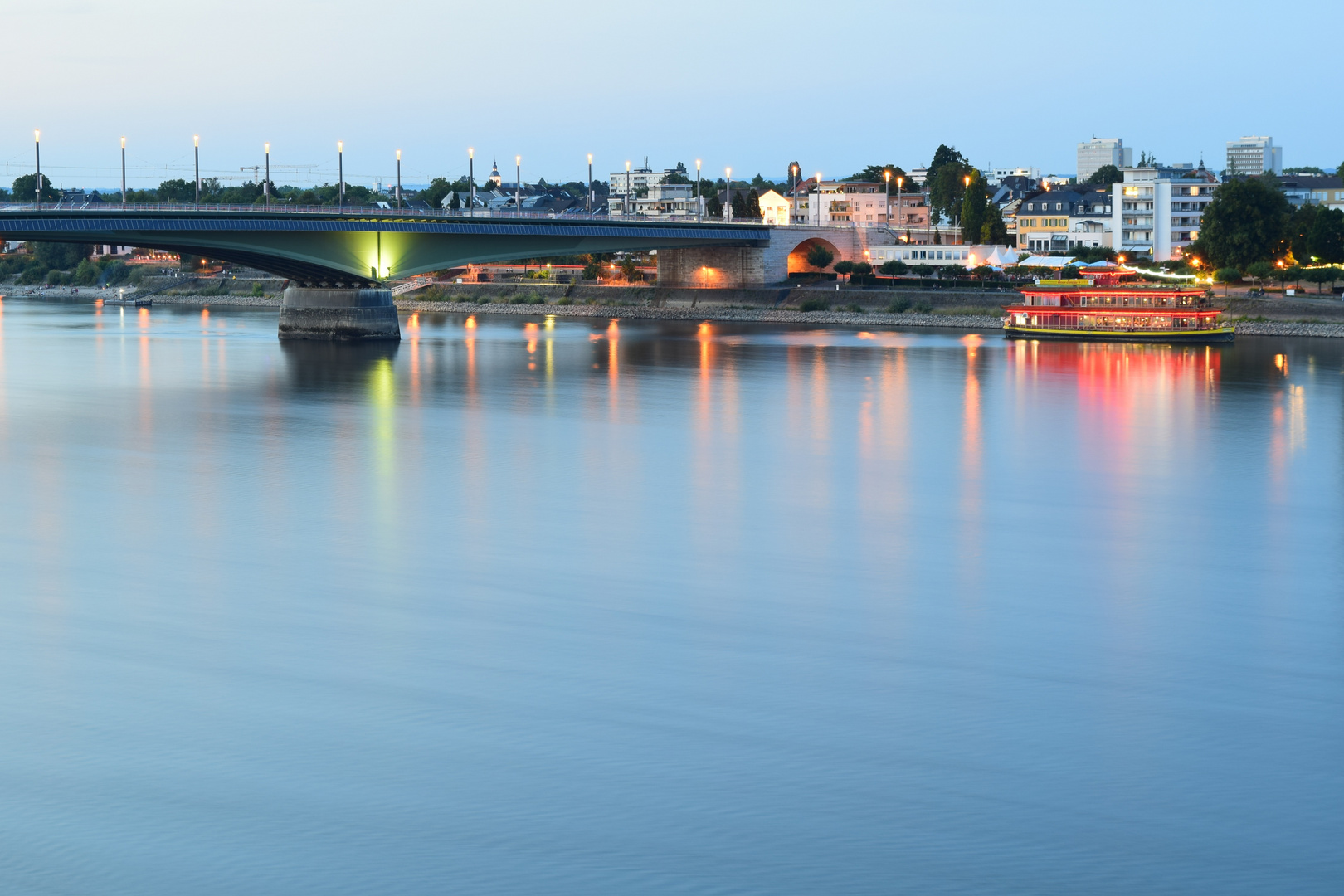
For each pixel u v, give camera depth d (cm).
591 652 4928
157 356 14625
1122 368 13462
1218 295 17562
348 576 5906
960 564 6194
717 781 3903
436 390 11888
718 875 3441
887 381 12594
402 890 3375
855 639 5106
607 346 16000
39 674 4688
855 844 3575
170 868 3459
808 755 4056
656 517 7031
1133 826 3662
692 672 4731
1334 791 3853
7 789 3825
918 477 8144
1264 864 3494
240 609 5434
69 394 11444
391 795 3803
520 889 3375
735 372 13300
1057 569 6131
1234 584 5903
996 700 4497
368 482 7819
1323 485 7956
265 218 13612
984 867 3481
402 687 4575
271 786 3847
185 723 4272
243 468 8206
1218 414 10550
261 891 3372
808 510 7225
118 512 7044
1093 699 4509
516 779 3897
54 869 3450
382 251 15275
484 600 5572
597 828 3641
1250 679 4712
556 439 9331
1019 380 12612
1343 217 18338
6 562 6088
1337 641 5131
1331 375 12800
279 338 16375
